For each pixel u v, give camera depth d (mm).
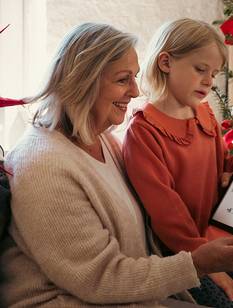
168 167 1095
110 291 787
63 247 780
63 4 1460
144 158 1065
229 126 1250
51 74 900
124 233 879
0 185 823
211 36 1083
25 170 812
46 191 787
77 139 942
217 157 1208
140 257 872
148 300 827
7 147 1435
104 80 905
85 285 772
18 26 1432
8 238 860
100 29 909
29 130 918
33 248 791
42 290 822
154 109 1135
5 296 846
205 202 1144
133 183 1062
